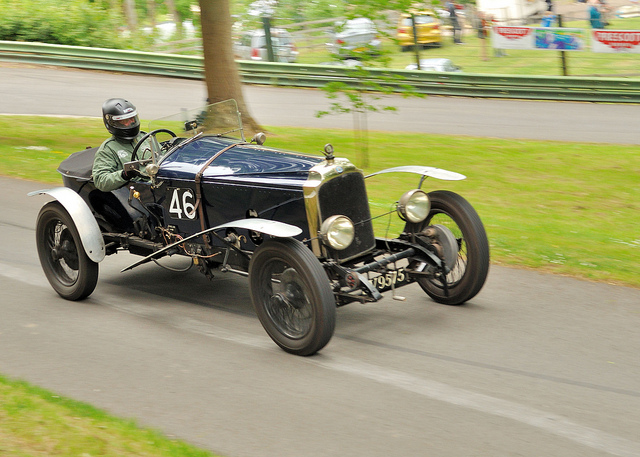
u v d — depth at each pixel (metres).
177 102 17.83
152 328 5.28
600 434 3.69
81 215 5.64
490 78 19.39
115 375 4.43
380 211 8.84
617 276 6.38
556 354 4.71
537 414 3.89
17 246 7.41
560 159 12.73
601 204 9.84
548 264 6.75
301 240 5.12
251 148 5.74
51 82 20.66
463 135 15.22
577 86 18.70
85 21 26.34
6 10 25.50
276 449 3.54
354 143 14.15
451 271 5.79
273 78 20.94
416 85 20.09
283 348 4.81
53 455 3.27
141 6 37.88
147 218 6.07
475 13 21.00
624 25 19.88
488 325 5.25
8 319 5.45
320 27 26.50
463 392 4.16
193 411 3.94
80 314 5.58
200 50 26.77
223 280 6.48
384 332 5.16
